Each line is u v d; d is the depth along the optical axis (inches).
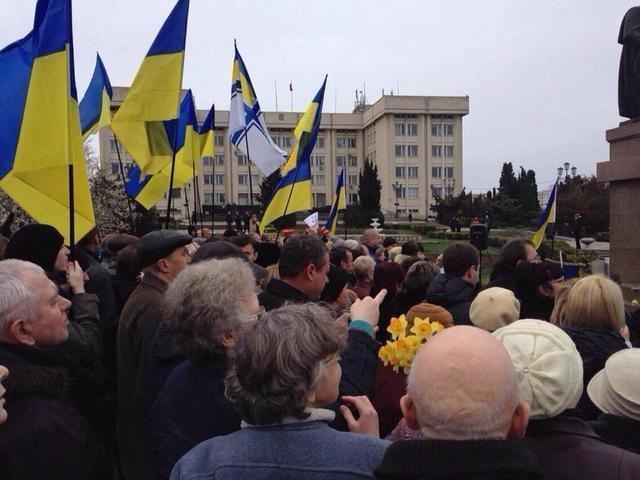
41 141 176.7
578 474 74.2
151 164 268.8
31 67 177.6
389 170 2906.0
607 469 73.2
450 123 2940.5
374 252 463.5
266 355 70.8
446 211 2074.3
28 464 77.6
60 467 78.9
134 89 255.6
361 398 94.7
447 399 60.7
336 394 78.1
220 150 2783.0
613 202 459.8
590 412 112.1
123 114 256.2
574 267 418.9
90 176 1168.8
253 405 70.9
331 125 3171.8
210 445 72.6
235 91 381.1
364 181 2331.4
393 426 110.4
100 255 300.5
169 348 115.0
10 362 93.0
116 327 182.5
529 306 170.2
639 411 85.4
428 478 57.2
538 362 79.3
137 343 133.3
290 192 379.2
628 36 468.1
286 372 69.9
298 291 138.9
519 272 172.2
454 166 2945.4
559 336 83.4
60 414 83.0
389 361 111.4
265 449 69.3
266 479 67.3
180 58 254.2
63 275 167.2
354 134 3208.7
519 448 58.3
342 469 67.9
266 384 70.1
